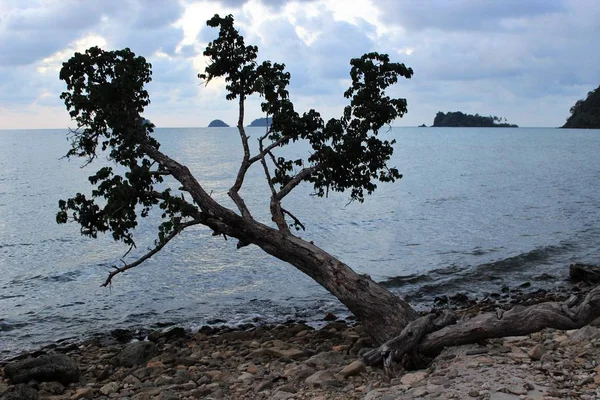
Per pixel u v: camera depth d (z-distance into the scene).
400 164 81.25
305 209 37.53
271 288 18.81
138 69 13.12
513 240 26.66
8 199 41.16
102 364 11.28
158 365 10.41
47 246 25.80
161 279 20.08
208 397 8.20
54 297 18.08
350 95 13.83
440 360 8.16
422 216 34.59
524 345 8.29
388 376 7.93
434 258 23.22
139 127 13.23
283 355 10.45
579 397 6.01
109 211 11.53
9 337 14.48
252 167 70.56
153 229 29.73
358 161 13.91
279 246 11.41
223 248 24.78
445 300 17.11
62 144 150.62
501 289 18.34
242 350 11.59
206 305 17.09
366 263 22.58
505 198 43.16
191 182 12.09
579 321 8.55
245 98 13.96
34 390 8.71
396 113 13.66
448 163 83.44
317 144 13.77
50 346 13.48
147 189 12.44
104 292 18.59
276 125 13.62
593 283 18.67
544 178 59.62
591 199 41.94
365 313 10.14
